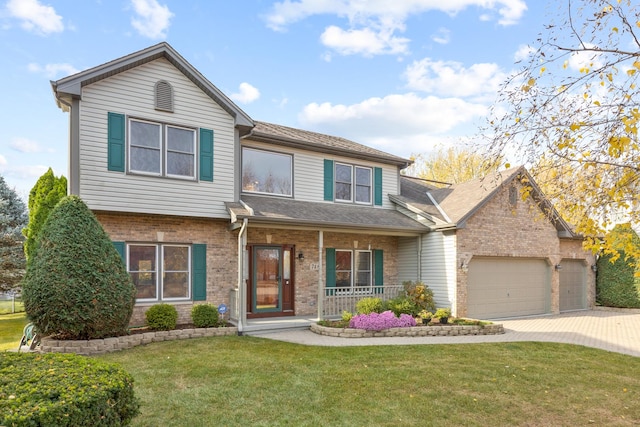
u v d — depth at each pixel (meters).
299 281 13.41
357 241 14.80
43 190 14.29
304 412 5.19
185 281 11.43
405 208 15.38
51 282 8.09
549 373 7.13
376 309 12.01
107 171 10.02
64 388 3.15
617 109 4.38
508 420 5.09
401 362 7.66
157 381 6.34
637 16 4.21
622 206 4.61
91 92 9.96
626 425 5.01
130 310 8.97
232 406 5.35
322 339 10.11
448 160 27.14
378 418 5.04
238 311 11.07
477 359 8.01
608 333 11.55
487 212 14.37
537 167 5.06
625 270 17.39
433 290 14.17
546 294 16.25
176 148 11.08
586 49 4.35
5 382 3.24
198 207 11.20
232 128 11.95
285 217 11.46
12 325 14.66
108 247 8.88
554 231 16.31
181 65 11.04
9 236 20.39
